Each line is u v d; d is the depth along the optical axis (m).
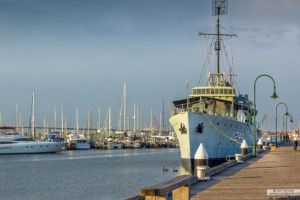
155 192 12.48
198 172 24.91
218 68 68.00
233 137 60.16
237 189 21.00
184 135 50.84
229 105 60.97
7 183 62.38
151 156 123.44
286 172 29.45
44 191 53.56
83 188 55.09
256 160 42.50
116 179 64.06
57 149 134.88
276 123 83.88
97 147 170.88
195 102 57.75
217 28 69.06
